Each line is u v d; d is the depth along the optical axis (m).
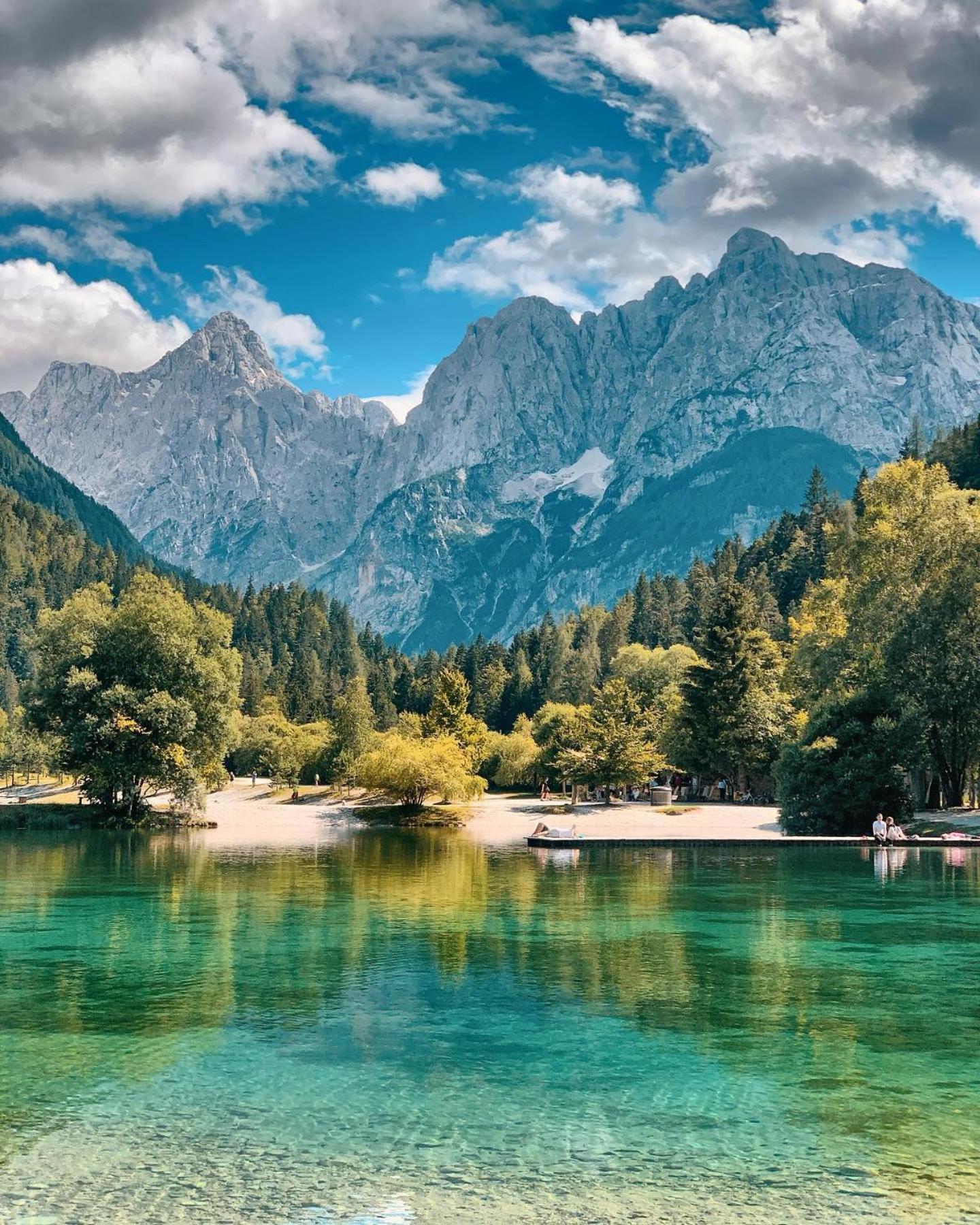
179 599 79.38
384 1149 13.70
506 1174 12.97
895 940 28.17
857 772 60.94
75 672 72.06
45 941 27.78
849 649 75.50
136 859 52.00
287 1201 12.25
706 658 102.12
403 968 24.27
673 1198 12.34
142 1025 19.36
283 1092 15.82
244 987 22.34
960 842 55.44
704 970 24.12
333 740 135.50
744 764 98.56
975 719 64.50
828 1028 19.27
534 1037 18.61
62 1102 15.41
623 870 46.16
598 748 97.00
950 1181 12.79
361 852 56.38
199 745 75.44
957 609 63.25
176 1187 12.62
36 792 125.56
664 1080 16.34
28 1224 11.69
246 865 48.88
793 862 49.88
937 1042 18.41
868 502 87.00
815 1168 13.17
